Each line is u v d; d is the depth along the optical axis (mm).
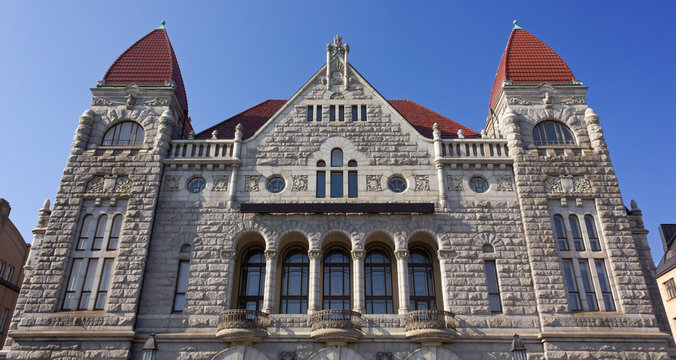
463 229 27969
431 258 29172
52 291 25969
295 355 24797
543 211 28172
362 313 26047
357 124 31016
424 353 24812
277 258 28234
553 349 24828
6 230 46281
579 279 26938
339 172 29812
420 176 29531
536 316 25875
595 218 28469
